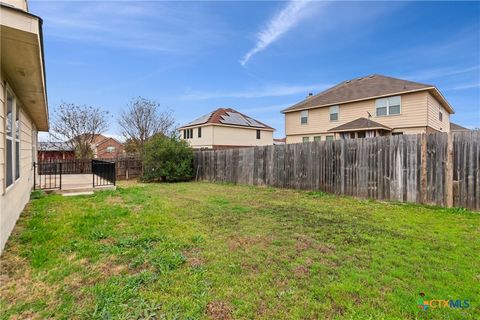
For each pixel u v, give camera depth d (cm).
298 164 904
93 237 372
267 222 471
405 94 1380
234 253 322
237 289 238
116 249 328
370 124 1385
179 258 299
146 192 872
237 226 444
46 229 401
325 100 1745
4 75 362
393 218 497
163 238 372
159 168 1314
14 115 438
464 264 289
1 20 238
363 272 270
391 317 198
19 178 498
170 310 205
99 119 2081
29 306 213
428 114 1320
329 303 217
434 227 434
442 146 586
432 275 263
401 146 651
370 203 648
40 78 393
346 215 524
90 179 1123
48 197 690
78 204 607
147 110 2323
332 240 371
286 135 1980
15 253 317
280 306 213
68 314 202
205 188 998
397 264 290
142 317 197
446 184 578
